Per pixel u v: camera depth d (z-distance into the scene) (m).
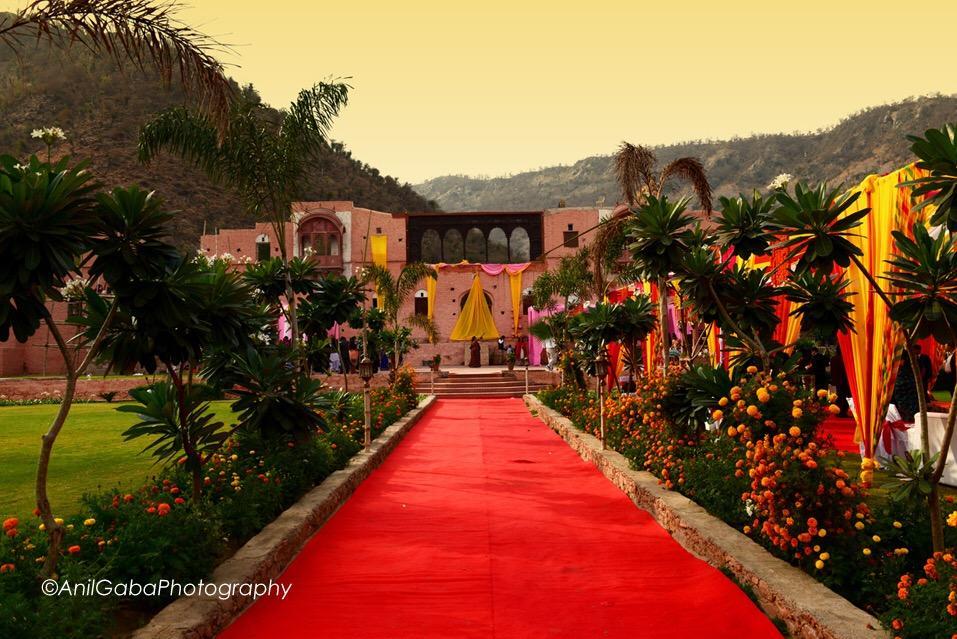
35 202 3.52
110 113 66.38
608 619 4.21
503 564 5.33
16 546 3.95
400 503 7.61
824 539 4.44
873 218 7.52
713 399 6.36
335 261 38.09
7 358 33.62
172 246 4.43
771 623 4.04
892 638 3.34
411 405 18.59
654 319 12.35
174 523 4.49
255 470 6.80
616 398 11.24
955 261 4.04
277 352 6.66
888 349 7.52
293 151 11.34
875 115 197.00
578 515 6.95
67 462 9.70
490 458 10.93
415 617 4.28
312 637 3.98
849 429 12.05
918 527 4.53
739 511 5.54
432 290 36.66
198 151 10.80
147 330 4.59
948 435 4.07
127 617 3.98
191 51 5.31
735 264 7.78
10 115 62.56
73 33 4.64
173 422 5.68
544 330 20.84
